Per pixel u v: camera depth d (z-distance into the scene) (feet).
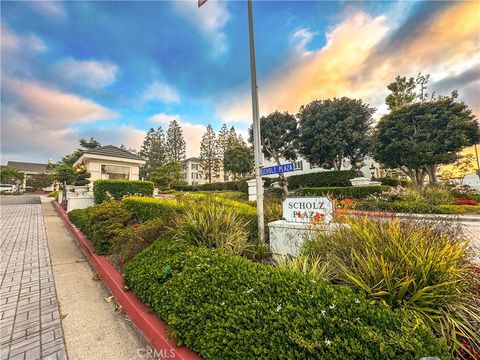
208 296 6.34
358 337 4.21
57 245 17.88
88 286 10.70
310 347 4.19
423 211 23.08
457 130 42.78
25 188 103.96
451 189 40.57
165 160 131.44
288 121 67.46
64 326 7.60
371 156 58.49
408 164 49.16
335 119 56.65
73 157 66.28
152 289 7.57
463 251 7.18
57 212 36.70
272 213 14.46
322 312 4.78
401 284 5.54
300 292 5.56
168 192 80.07
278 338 4.65
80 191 38.68
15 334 7.14
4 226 24.72
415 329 4.40
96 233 14.33
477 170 73.00
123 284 9.50
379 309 4.89
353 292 5.74
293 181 64.03
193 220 11.08
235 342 5.00
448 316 5.10
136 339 6.98
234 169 93.81
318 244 8.84
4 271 12.42
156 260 9.12
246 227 13.42
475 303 5.74
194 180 140.36
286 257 8.97
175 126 136.36
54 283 10.96
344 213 10.84
